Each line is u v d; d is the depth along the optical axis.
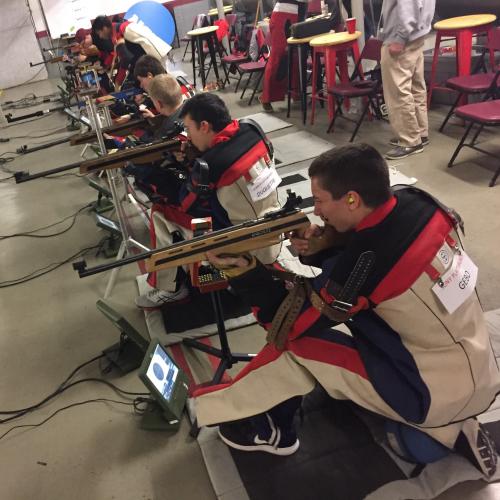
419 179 3.13
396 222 1.07
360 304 1.10
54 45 9.38
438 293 1.09
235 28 6.98
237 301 2.29
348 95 3.73
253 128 1.88
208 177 1.79
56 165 4.81
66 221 3.59
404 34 3.17
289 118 4.91
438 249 1.09
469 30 3.63
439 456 1.36
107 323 2.37
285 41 4.86
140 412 1.82
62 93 5.99
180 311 2.30
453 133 3.73
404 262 1.06
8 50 9.34
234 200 1.84
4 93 8.98
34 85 9.38
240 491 1.44
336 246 1.31
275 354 1.36
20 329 2.45
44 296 2.70
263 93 5.17
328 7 4.95
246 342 2.06
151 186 2.14
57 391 2.00
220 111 1.80
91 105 2.72
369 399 1.26
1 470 1.69
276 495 1.41
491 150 3.32
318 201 1.12
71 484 1.59
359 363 1.24
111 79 4.71
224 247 1.26
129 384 1.97
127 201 3.64
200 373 1.95
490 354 1.25
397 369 1.20
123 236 2.67
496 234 2.44
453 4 4.52
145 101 3.04
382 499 1.34
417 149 3.51
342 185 1.05
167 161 2.17
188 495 1.48
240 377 1.42
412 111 3.41
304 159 3.81
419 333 1.15
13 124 6.66
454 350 1.17
